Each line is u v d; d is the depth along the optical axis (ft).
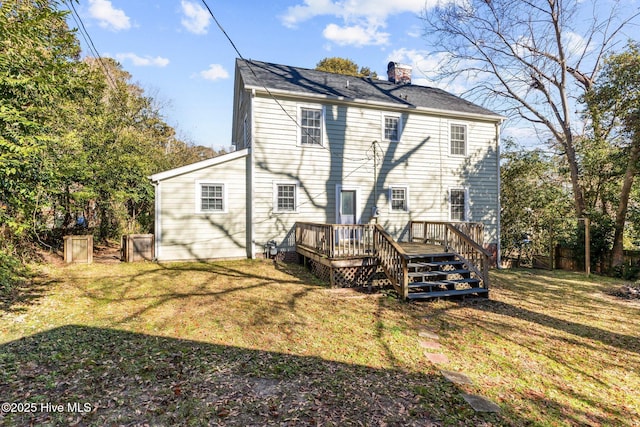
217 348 14.01
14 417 8.81
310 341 15.40
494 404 10.97
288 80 37.78
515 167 50.16
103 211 43.34
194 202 33.42
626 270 34.17
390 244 24.35
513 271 38.37
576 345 16.63
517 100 47.55
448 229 29.71
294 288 24.66
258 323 17.26
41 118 20.03
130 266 29.99
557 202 47.42
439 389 11.69
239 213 34.86
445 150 41.52
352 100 36.55
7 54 15.69
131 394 10.18
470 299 24.29
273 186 34.55
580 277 35.09
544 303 24.16
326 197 36.42
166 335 15.14
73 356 12.57
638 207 37.52
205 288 23.54
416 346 15.55
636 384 13.14
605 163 39.91
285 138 34.88
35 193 18.51
